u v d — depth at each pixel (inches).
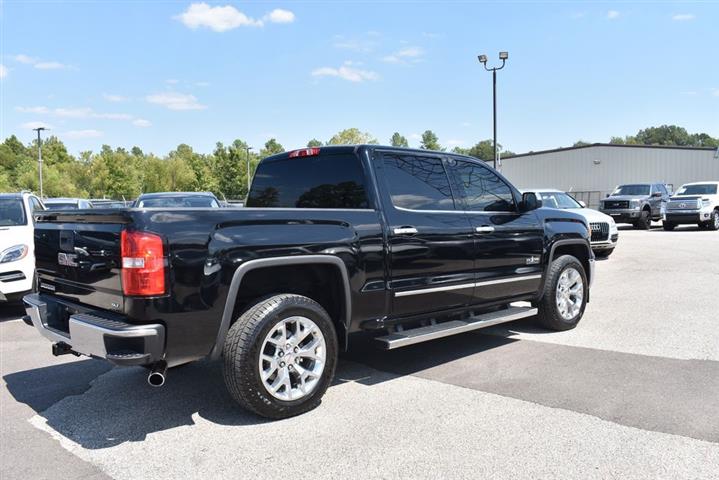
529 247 231.6
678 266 455.5
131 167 3299.7
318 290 177.0
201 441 142.5
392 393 174.2
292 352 155.3
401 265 182.4
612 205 914.7
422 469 124.8
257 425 151.3
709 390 170.2
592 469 123.2
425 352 221.8
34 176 2866.6
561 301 248.7
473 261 206.5
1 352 236.2
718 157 1599.4
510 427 146.0
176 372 203.0
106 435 148.1
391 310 182.2
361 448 135.9
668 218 881.5
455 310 205.6
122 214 136.3
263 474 124.6
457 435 141.9
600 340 233.3
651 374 186.5
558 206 566.6
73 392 183.3
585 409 156.9
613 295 336.2
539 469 123.6
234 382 146.9
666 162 1745.8
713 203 880.3
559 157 1963.6
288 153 210.7
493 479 120.0
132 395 178.9
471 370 196.2
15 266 299.9
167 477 124.4
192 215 141.1
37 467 130.4
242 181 2842.0
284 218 156.6
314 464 128.5
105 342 135.3
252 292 162.1
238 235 147.1
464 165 215.5
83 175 3095.5
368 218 175.8
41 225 175.8
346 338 172.6
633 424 146.2
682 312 283.6
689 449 131.6
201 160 3174.2
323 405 164.9
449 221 199.5
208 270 141.3
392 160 191.0
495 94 876.6
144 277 133.3
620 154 1830.7
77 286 157.1
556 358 208.1
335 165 192.9
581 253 268.7
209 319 142.7
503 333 249.8
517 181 2070.6
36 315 167.3
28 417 162.1
